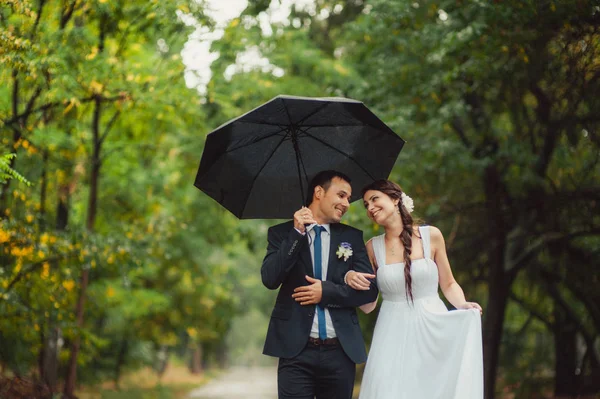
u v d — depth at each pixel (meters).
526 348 23.59
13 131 11.05
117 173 16.62
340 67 15.22
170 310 25.89
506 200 15.70
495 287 16.28
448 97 14.25
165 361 40.81
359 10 16.83
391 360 5.92
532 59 10.55
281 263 5.58
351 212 13.16
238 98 15.58
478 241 17.17
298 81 16.06
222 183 6.20
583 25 9.17
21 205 11.81
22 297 11.88
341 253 5.75
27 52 8.92
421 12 12.28
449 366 5.71
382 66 14.20
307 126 6.00
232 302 30.78
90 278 16.77
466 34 10.41
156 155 17.72
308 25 17.00
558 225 15.98
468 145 15.78
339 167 6.35
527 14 9.28
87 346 14.12
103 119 15.38
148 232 14.64
